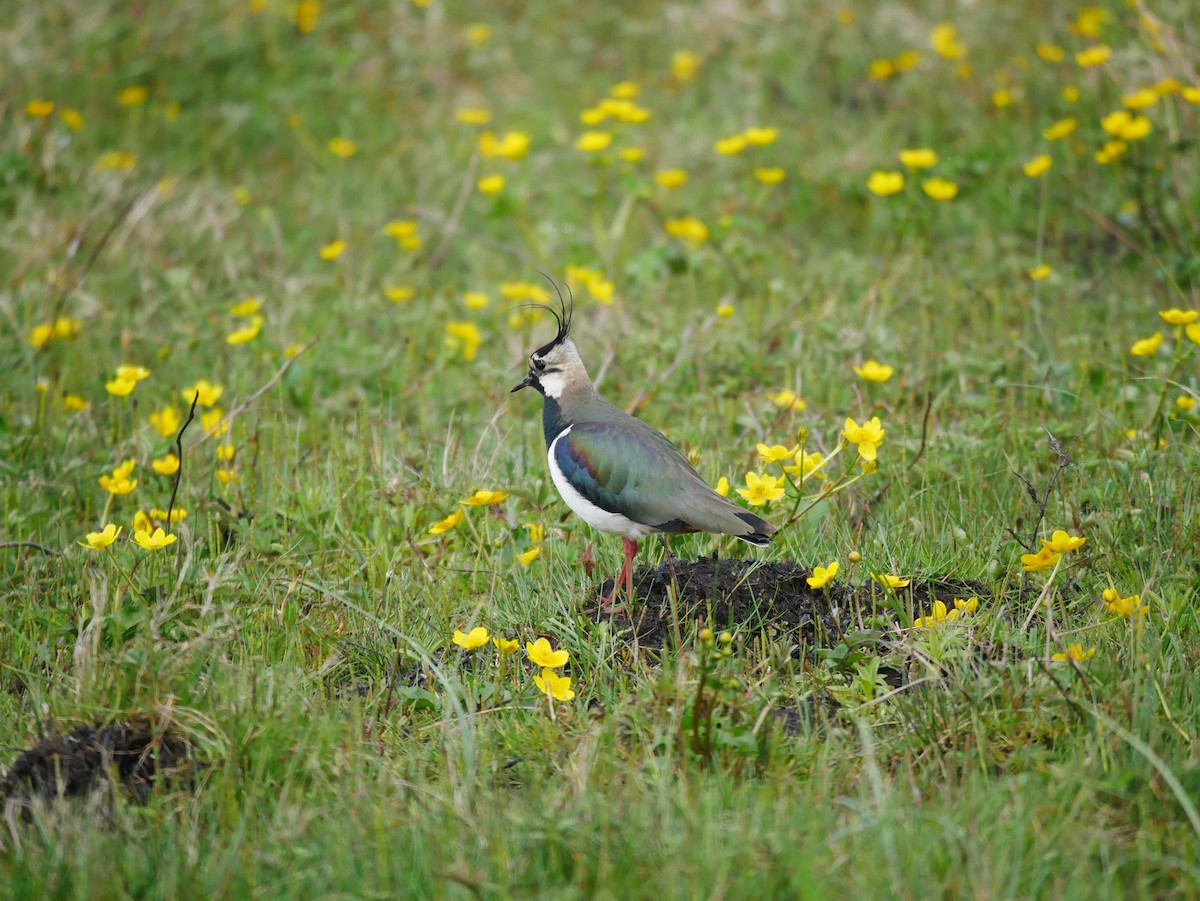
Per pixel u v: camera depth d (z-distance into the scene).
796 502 9.71
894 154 18.47
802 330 14.17
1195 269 14.66
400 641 9.59
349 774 7.96
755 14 22.48
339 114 21.38
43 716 8.58
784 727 8.34
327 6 23.67
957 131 18.86
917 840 7.01
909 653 8.62
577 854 6.98
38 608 10.03
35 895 6.87
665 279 16.19
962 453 11.52
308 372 13.68
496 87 22.05
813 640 9.26
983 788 7.58
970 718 8.10
